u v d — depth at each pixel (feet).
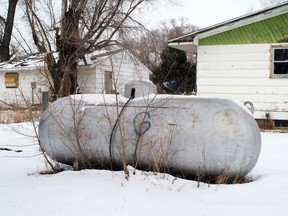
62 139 19.62
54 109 20.33
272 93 41.16
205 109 16.47
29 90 80.28
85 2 60.08
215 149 15.79
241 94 42.14
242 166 16.08
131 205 13.39
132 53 69.41
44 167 21.42
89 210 13.07
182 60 72.59
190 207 13.12
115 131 17.95
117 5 63.00
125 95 19.65
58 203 13.93
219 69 42.86
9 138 33.71
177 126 16.60
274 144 28.45
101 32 62.49
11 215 13.09
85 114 19.11
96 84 75.46
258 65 41.57
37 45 60.70
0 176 19.56
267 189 15.07
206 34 42.50
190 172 16.72
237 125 15.81
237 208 12.89
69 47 54.75
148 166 17.61
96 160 18.99
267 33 41.27
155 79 72.64
